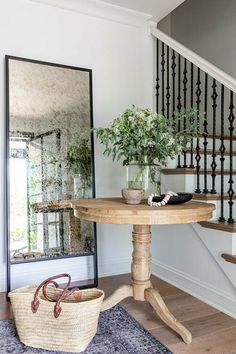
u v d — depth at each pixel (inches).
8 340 66.2
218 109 131.0
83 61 103.9
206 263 87.5
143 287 75.6
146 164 76.0
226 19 131.9
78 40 103.1
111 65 108.5
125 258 111.3
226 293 81.1
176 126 100.7
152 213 61.7
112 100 108.5
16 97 92.7
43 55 97.9
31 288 71.5
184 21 156.6
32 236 93.7
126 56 111.1
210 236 84.0
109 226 108.3
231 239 77.5
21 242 92.3
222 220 82.7
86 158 101.6
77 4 100.8
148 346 64.3
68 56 101.6
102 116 106.7
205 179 89.4
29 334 64.2
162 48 110.7
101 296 66.7
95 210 65.0
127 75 111.3
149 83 115.0
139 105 113.1
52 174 96.7
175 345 65.2
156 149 75.2
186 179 93.2
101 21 106.8
